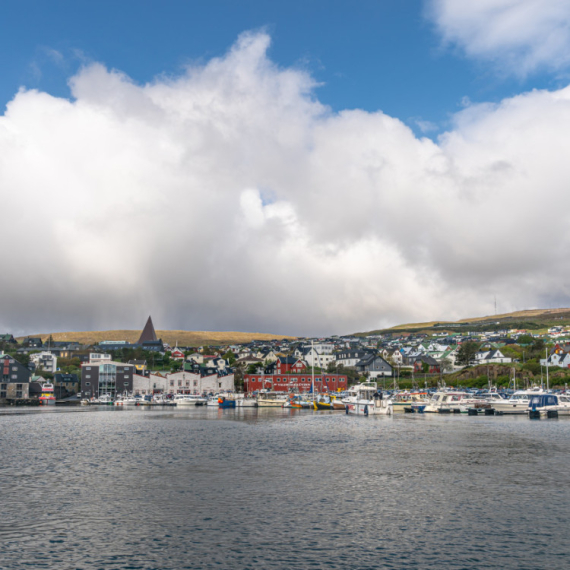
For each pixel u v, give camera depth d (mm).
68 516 42125
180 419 140125
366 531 38344
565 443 82500
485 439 88438
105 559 33250
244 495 48625
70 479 56000
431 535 37438
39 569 31766
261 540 36531
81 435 98875
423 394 176250
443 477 56344
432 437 91812
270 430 106625
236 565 32250
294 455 71625
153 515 42312
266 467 62531
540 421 126500
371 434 97438
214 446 81312
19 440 91062
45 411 188000
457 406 156875
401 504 45406
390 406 149375
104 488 51656
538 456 69750
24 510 43812
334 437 92938
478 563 32531
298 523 40219
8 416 157625
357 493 49312
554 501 46156
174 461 67062
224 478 56156
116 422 130625
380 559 33156
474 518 41344
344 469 61094
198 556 33719
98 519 41312
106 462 66562
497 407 152625
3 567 32000
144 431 106000
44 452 75812
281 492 49750
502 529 38656
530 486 51969
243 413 166375
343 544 35719
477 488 51188
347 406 161750
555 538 36750
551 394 149125
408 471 59781
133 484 53375
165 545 35625
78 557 33594
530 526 39344
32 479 56094
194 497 47906
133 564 32469
